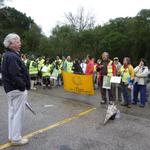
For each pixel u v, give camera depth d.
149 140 6.74
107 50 52.91
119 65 12.75
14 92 5.64
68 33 53.00
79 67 17.14
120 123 8.12
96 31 53.91
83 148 6.00
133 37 54.16
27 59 16.50
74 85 13.97
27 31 74.31
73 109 9.76
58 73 16.81
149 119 8.87
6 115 8.41
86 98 12.43
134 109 10.46
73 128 7.39
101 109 9.96
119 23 58.22
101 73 11.27
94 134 6.97
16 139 5.87
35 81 16.53
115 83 11.16
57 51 54.62
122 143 6.44
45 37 64.19
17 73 5.51
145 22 55.12
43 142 6.22
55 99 11.77
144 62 11.27
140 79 11.11
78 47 52.16
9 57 5.53
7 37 5.65
